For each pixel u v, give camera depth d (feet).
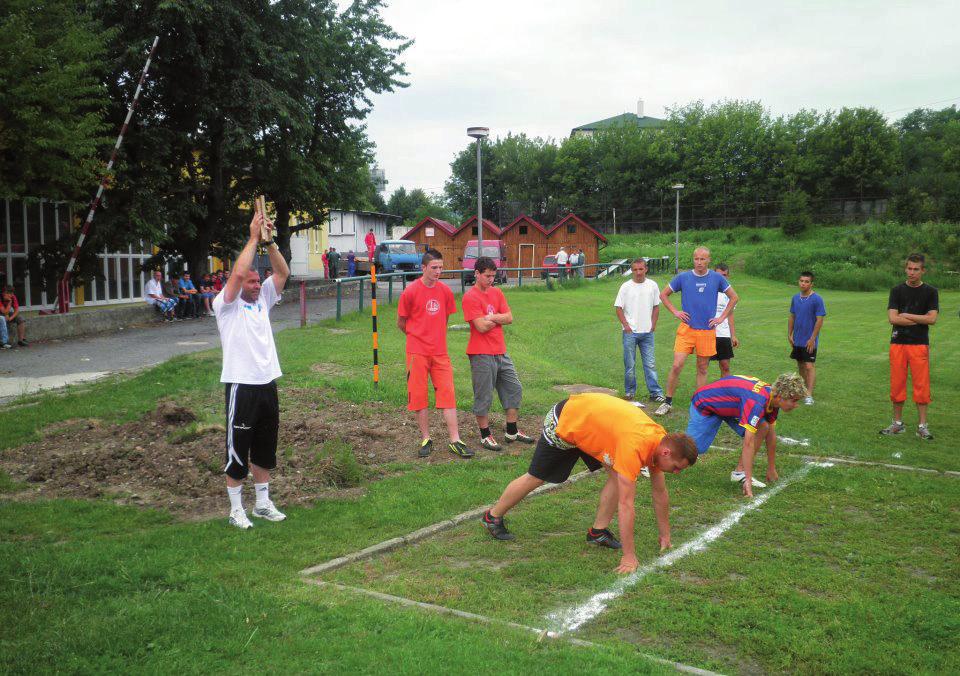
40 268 63.05
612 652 10.72
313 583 13.00
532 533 16.28
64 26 50.90
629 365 32.45
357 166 97.55
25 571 12.78
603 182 231.50
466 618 11.83
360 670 9.83
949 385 38.11
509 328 55.31
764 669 10.62
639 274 32.04
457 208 284.41
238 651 10.23
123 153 61.77
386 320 55.01
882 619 12.02
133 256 82.17
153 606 11.49
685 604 12.66
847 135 214.69
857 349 51.75
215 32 64.03
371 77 91.15
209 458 20.75
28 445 22.59
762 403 19.04
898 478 20.42
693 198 224.12
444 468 21.29
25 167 49.47
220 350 40.57
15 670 9.45
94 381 33.35
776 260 152.35
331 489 19.24
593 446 14.51
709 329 28.48
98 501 17.88
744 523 16.94
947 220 178.81
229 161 76.13
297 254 163.12
